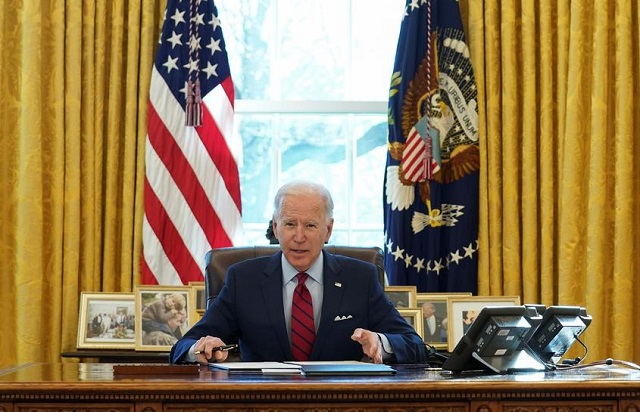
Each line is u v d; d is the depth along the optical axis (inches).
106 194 204.8
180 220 203.5
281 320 134.2
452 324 192.4
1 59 202.7
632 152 207.9
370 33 226.2
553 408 97.1
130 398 94.6
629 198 206.5
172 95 204.8
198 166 205.0
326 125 224.1
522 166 208.5
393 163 207.3
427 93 207.8
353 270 139.2
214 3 210.5
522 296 207.6
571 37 208.5
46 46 204.8
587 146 209.5
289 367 112.6
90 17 205.5
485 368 113.0
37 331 199.2
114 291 204.8
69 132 202.8
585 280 206.8
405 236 206.4
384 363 128.9
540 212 208.4
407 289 193.3
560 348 124.1
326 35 225.8
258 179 222.1
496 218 207.3
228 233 204.5
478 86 209.6
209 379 100.4
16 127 203.2
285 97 223.9
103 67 205.6
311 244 134.3
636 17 210.8
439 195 207.9
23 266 199.5
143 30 207.3
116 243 205.8
